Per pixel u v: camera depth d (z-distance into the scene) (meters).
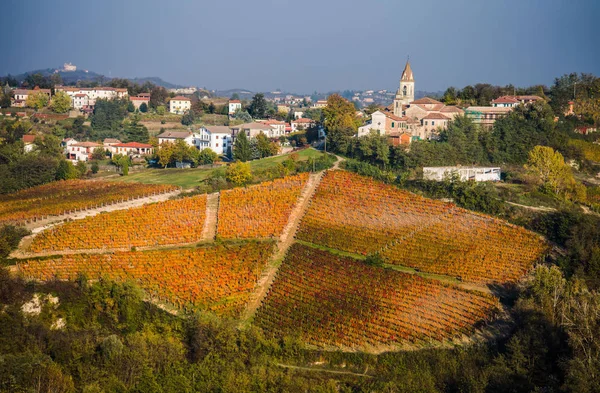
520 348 88.69
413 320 100.88
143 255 122.19
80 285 110.00
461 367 87.81
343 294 108.56
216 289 111.31
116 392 80.88
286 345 93.50
